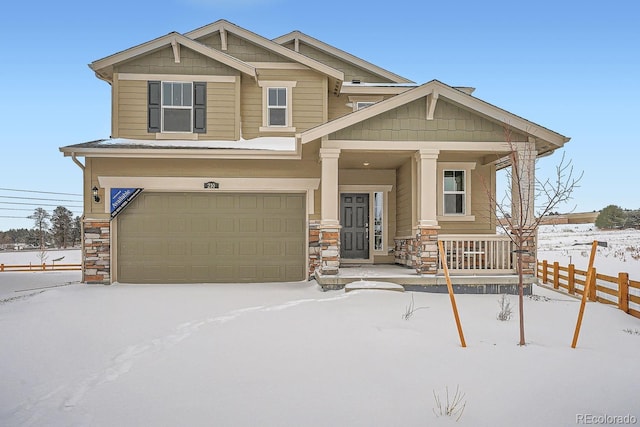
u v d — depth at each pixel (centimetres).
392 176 1462
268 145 1276
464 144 1069
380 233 1470
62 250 4962
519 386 440
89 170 1208
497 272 1052
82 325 718
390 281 1023
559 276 1286
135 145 1209
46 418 389
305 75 1421
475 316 769
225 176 1235
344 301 874
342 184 1449
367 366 504
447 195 1317
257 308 834
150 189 1222
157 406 407
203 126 1328
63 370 515
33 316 787
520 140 1073
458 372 481
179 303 901
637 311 839
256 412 389
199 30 1409
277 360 529
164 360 538
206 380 469
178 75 1327
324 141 1055
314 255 1245
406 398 415
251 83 1403
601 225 3619
